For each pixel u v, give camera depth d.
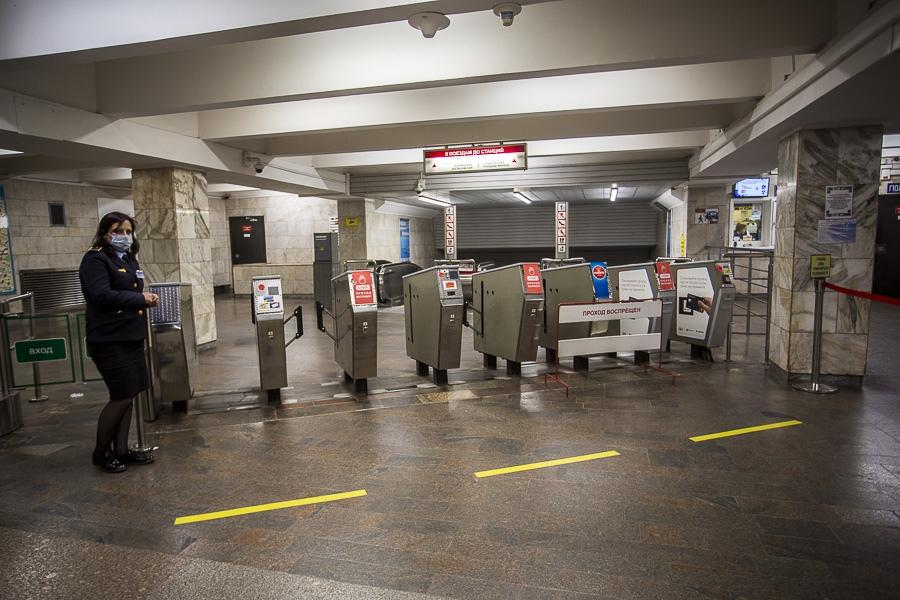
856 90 4.50
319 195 13.72
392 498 3.55
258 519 3.30
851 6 4.18
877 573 2.67
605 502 3.44
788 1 4.58
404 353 8.58
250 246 18.00
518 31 5.23
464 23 5.34
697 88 6.34
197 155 8.07
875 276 14.07
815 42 4.55
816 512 3.28
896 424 4.82
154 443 4.64
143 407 5.20
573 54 5.10
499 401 5.70
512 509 3.37
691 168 11.26
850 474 3.80
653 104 6.51
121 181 13.03
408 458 4.21
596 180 12.18
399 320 12.27
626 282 7.60
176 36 4.11
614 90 6.57
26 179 11.91
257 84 5.90
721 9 4.74
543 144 10.38
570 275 7.20
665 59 4.92
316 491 3.67
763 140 6.68
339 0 3.82
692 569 2.72
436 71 5.44
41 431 5.03
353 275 6.05
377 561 2.83
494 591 2.57
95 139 6.32
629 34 4.97
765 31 4.66
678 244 14.59
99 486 3.81
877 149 5.75
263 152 9.63
